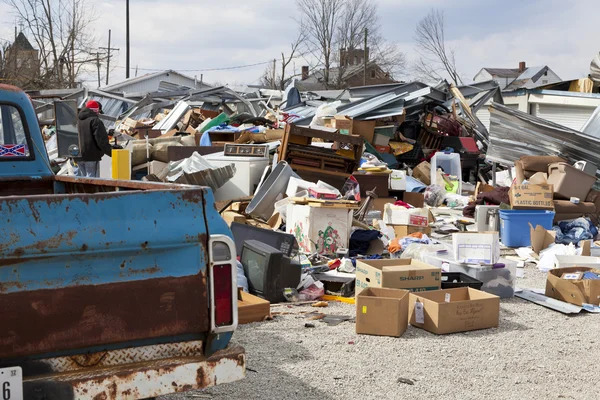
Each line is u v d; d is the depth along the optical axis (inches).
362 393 176.4
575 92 1027.9
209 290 122.6
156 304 118.9
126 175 458.6
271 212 402.0
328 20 2378.2
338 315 251.4
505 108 565.9
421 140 786.2
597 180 527.5
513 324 246.2
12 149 195.5
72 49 1502.2
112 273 115.6
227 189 474.3
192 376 119.1
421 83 876.6
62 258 111.8
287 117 853.8
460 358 206.2
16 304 108.7
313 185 385.4
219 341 124.0
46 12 1466.5
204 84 1947.6
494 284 282.7
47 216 111.0
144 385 115.3
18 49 1427.2
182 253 120.8
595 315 261.1
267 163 481.4
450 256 310.8
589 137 534.9
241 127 709.9
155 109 1154.0
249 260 279.1
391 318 225.5
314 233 343.9
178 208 121.0
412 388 180.7
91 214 114.0
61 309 112.0
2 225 107.8
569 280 273.1
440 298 246.1
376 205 498.0
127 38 2160.4
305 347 213.2
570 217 446.0
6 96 193.9
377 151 693.3
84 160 449.7
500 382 187.0
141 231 117.3
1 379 105.6
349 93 1019.3
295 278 275.1
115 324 116.0
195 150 544.1
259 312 241.9
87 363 115.0
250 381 182.5
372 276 258.4
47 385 108.4
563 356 210.8
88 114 448.1
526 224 403.9
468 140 769.6
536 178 474.0
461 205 562.6
